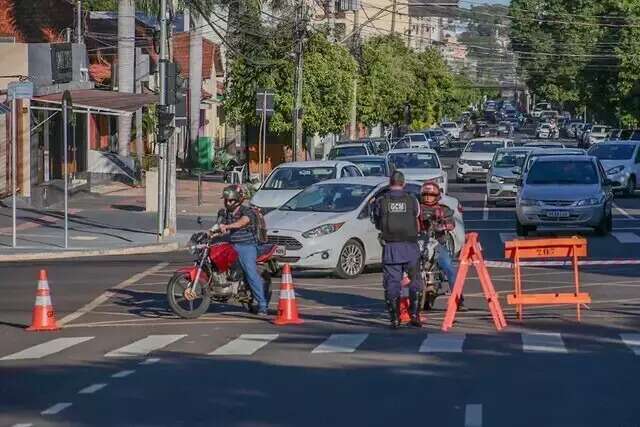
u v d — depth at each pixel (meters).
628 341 18.58
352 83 82.31
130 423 13.02
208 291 21.98
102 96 45.91
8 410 13.85
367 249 28.52
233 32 69.44
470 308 23.06
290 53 68.25
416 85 132.88
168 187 39.97
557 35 160.38
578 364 16.48
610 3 109.00
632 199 56.75
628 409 13.39
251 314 22.50
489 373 15.82
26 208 49.00
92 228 42.31
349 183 29.45
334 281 27.62
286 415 13.30
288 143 75.69
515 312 22.47
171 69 38.44
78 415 13.50
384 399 14.12
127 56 61.16
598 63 116.19
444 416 13.11
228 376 15.89
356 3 97.62
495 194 52.53
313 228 27.47
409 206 20.14
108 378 15.93
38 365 17.11
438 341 18.72
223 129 97.88
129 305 24.02
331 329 20.39
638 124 102.88
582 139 105.94
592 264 28.59
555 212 36.75
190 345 18.77
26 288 27.00
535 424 12.64
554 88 160.88
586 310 22.62
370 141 66.31
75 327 21.12
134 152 73.00
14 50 51.28
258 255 22.19
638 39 100.31
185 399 14.34
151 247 37.09
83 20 66.50
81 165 62.56
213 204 53.28
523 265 30.11
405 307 20.88
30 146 49.94
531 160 40.16
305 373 16.02
